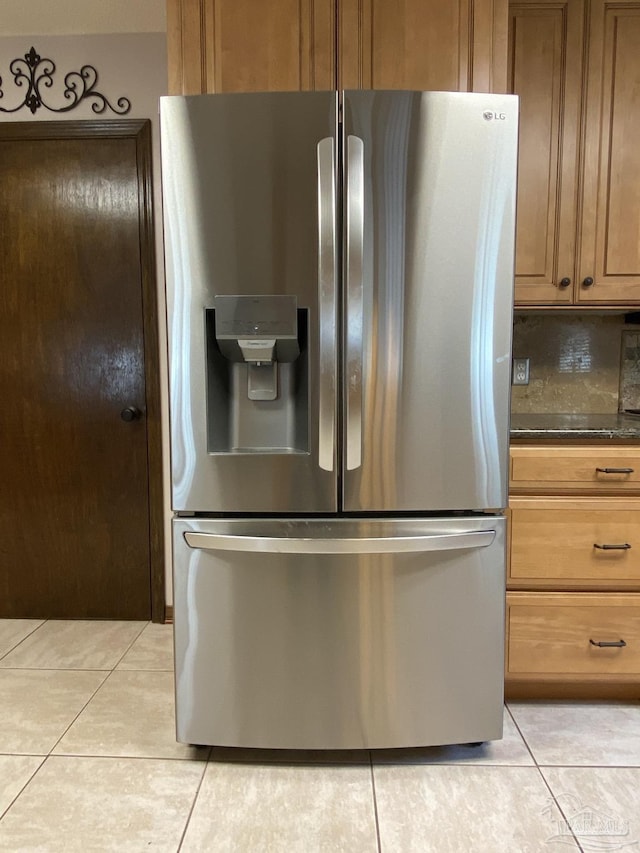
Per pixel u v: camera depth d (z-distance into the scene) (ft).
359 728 5.01
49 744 5.39
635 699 6.15
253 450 5.01
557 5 6.07
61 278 7.74
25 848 4.20
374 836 4.32
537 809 4.58
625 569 5.76
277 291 4.67
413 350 4.76
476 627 4.98
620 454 5.65
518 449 5.68
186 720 5.04
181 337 4.74
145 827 4.40
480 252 4.73
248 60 5.36
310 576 4.85
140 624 8.04
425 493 4.87
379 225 4.65
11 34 7.38
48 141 7.56
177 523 4.88
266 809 4.59
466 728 5.07
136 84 7.41
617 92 6.16
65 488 8.02
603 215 6.30
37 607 8.15
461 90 5.39
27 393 7.91
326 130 4.55
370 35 5.35
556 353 7.54
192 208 4.64
